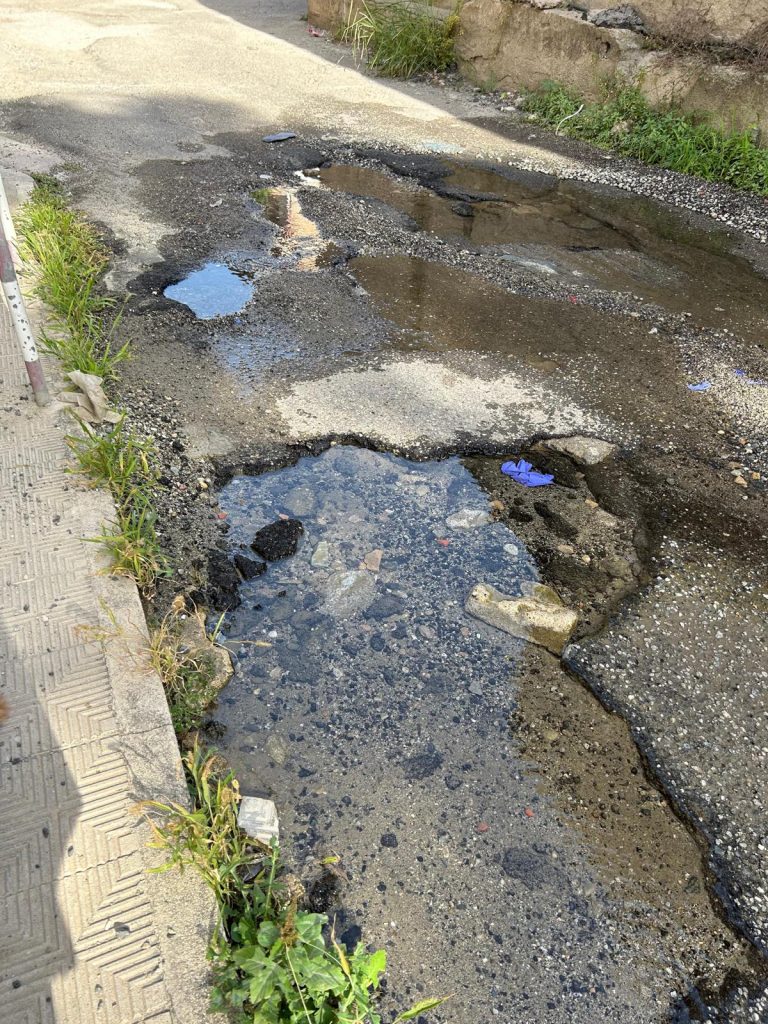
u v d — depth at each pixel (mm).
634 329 4910
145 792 2133
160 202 5914
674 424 4062
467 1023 1904
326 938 2018
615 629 2947
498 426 3908
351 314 4742
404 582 3080
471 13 9281
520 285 5324
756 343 4867
